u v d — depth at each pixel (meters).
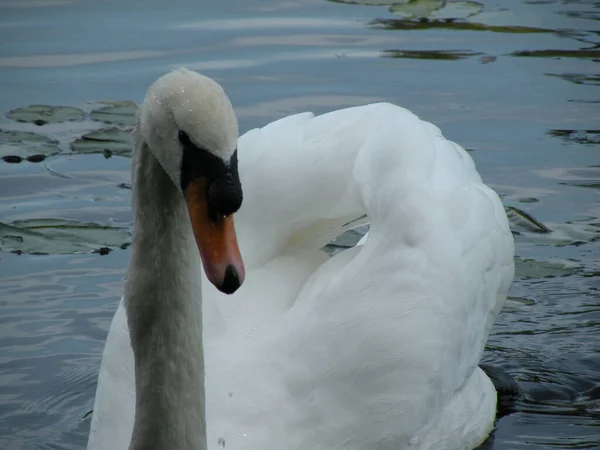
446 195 10.12
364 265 9.64
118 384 9.16
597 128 16.06
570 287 12.84
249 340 9.32
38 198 14.23
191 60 18.17
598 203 14.26
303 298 9.70
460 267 9.94
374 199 9.73
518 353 11.80
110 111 16.52
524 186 14.60
